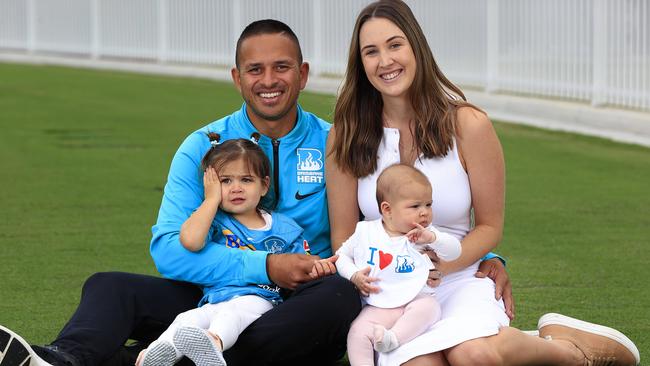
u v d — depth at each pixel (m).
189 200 5.47
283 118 5.62
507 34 16.00
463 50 16.77
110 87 20.27
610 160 12.21
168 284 5.33
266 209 5.56
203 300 5.25
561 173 11.51
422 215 5.17
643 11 13.66
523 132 14.23
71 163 12.22
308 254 5.38
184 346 4.74
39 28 27.11
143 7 24.12
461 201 5.38
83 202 10.10
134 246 8.39
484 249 5.34
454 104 5.45
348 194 5.54
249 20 21.06
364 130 5.47
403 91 5.34
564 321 5.23
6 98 18.34
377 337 4.87
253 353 5.07
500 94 16.14
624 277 7.42
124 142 13.72
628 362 5.21
